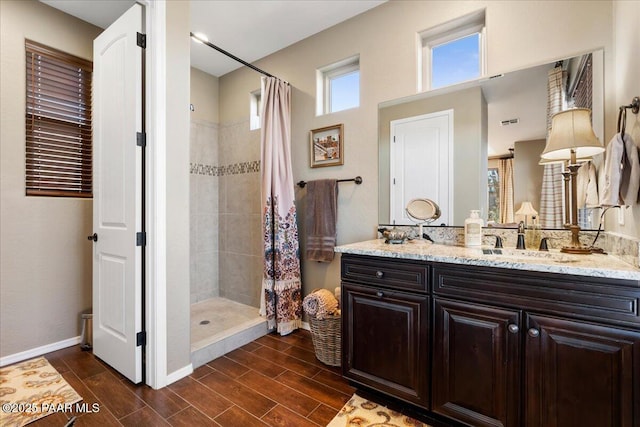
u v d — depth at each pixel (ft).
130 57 5.98
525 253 5.07
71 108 7.97
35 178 7.32
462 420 4.54
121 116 6.21
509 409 4.17
